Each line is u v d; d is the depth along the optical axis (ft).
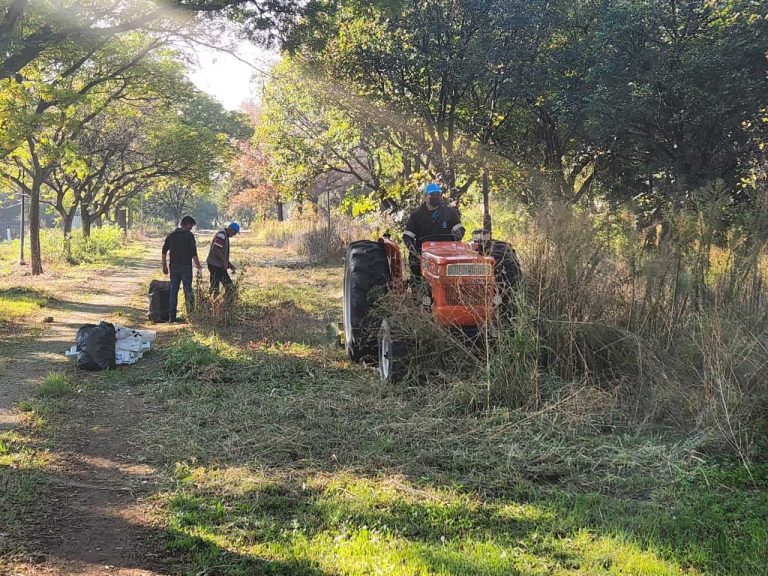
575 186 65.82
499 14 50.42
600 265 22.76
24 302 43.55
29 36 39.75
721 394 16.62
